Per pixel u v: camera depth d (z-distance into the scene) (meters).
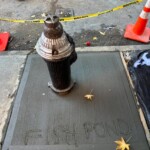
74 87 1.66
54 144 1.37
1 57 1.93
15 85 1.71
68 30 2.26
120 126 1.44
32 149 1.36
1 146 1.38
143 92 1.59
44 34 1.26
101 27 2.28
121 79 1.70
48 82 1.68
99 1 2.68
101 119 1.48
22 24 2.38
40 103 1.58
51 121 1.48
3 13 2.58
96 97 1.59
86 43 2.09
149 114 1.48
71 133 1.42
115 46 1.98
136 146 1.35
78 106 1.55
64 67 1.41
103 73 1.75
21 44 2.14
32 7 2.65
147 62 1.78
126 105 1.54
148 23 2.27
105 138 1.38
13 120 1.50
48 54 1.27
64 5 2.65
